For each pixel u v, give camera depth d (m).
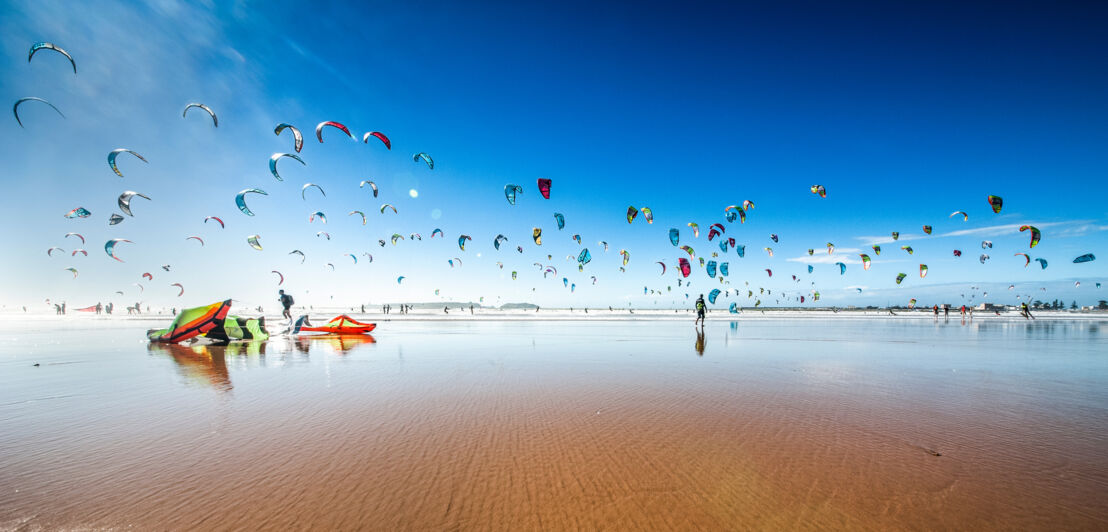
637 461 3.15
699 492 2.67
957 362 8.14
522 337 14.05
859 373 6.88
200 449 3.38
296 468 3.01
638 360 8.35
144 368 7.41
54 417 4.28
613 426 4.01
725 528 2.26
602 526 2.28
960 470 2.98
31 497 2.56
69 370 7.21
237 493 2.62
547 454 3.29
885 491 2.67
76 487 2.70
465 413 4.45
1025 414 4.42
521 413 4.46
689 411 4.54
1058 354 9.40
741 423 4.11
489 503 2.52
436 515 2.38
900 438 3.66
